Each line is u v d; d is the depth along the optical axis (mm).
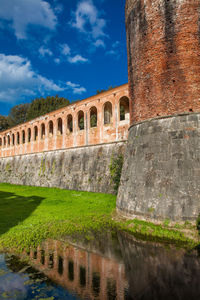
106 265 7145
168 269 6633
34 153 33750
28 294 5578
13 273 6719
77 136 25906
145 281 6066
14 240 9398
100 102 23312
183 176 9789
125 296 5398
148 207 10227
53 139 29969
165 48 11602
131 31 13836
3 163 42688
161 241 8734
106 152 21734
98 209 14836
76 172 24438
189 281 5930
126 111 23234
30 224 11625
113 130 21562
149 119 11969
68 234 10188
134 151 12430
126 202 11633
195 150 10039
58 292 5656
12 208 15805
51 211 14602
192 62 11016
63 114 28422
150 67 12133
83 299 5312
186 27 11195
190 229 8852
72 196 20438
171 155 10438
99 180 21203
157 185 10305
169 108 11266
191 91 10875
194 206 9172
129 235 9688
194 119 10586
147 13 12477
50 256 7941
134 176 11672
